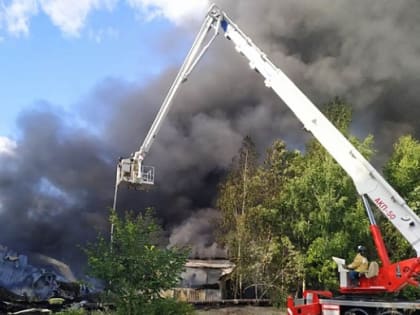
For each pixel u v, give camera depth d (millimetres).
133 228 11609
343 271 13062
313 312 12922
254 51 15281
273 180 29094
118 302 11008
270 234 26312
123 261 11203
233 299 26922
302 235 23562
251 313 22359
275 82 14234
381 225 22219
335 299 12758
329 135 12820
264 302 25266
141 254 11234
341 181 22281
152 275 11258
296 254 23141
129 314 10828
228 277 29547
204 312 21656
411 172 24016
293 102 13672
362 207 21609
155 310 10930
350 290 12781
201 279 30484
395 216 11477
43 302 22250
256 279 25500
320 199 22047
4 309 21578
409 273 11367
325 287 21547
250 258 25844
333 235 21609
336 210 21734
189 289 28406
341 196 22188
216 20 17219
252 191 29094
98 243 11664
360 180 12070
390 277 11758
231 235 27906
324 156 24000
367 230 21281
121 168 21641
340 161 12500
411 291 14164
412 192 23047
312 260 22062
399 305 11805
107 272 10906
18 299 26938
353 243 21391
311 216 22500
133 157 22062
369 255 21625
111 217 12117
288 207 24688
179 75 19734
